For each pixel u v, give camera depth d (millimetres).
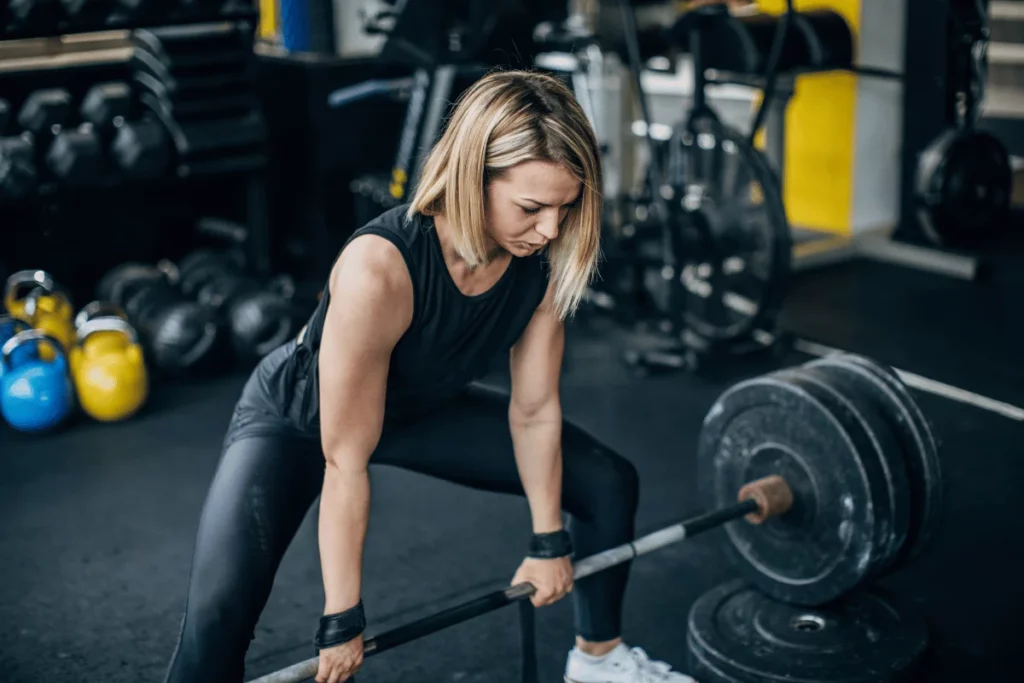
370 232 1418
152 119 3693
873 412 1886
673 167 3455
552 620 2211
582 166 1340
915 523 1921
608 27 3711
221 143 3656
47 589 2396
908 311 3859
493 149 1321
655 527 2566
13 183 3412
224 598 1481
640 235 3691
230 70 3682
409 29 3219
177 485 2863
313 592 2344
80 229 3947
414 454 1675
